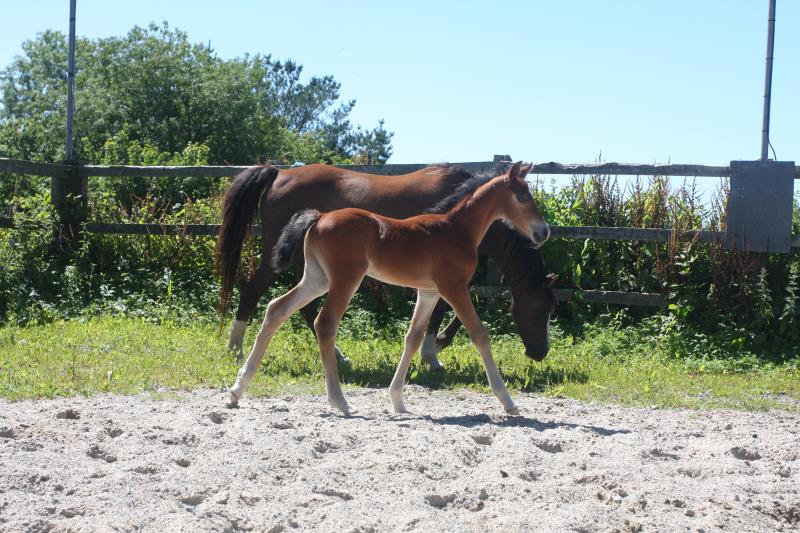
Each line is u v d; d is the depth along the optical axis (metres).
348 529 3.35
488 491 3.96
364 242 5.59
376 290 10.14
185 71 32.59
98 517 3.33
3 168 10.44
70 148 11.39
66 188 11.32
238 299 10.23
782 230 9.41
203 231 10.98
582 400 6.73
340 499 3.76
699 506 3.84
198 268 11.21
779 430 5.72
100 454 4.29
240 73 34.34
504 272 7.68
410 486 3.94
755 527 3.67
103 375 6.55
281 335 9.07
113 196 12.91
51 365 6.91
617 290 10.20
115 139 24.44
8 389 5.89
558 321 10.10
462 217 5.93
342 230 5.54
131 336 8.49
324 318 5.60
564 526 3.49
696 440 5.30
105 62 32.75
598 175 10.48
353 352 8.49
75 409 5.26
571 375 7.71
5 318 9.46
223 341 8.55
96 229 11.10
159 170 10.99
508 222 6.35
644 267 10.18
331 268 5.57
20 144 31.72
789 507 3.87
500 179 6.03
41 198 11.71
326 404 6.00
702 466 4.52
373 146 63.34
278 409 5.63
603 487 4.10
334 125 63.47
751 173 9.47
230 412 5.44
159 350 7.92
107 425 4.87
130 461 4.15
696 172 9.70
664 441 5.20
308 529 3.41
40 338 8.25
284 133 41.72
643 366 8.27
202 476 3.93
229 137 32.97
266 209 8.18
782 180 9.38
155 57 31.88
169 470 4.02
